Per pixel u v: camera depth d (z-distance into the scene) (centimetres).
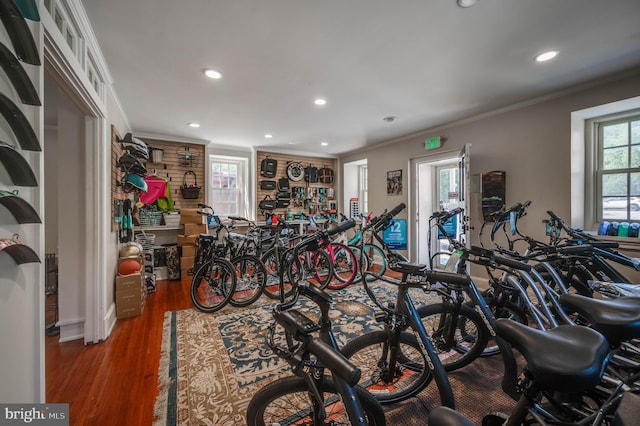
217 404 163
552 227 260
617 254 209
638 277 270
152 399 167
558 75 268
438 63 244
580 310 118
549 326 174
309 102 333
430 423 70
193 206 520
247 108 352
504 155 359
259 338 244
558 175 311
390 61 240
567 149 304
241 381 184
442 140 438
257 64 242
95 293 238
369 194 586
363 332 252
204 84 280
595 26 194
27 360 112
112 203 277
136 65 241
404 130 462
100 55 221
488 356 209
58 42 145
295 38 205
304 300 339
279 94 308
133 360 210
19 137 103
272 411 144
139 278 297
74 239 243
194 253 455
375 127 444
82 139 241
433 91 304
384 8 175
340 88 295
